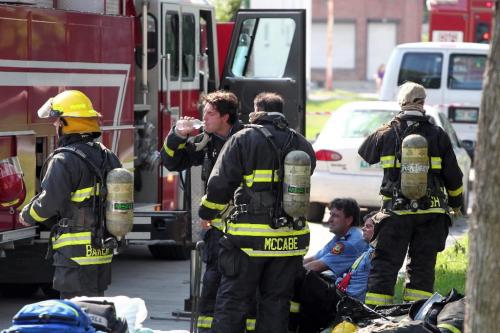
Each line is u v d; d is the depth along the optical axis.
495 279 13.05
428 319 19.69
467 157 49.78
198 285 23.08
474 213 13.24
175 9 37.78
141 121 36.34
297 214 20.53
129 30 32.72
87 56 30.22
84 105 21.67
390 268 24.47
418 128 24.69
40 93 27.83
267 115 21.16
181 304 30.17
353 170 44.97
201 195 27.59
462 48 61.56
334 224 26.09
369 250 25.48
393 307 22.20
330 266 25.78
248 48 42.62
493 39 13.07
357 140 45.50
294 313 23.05
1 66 26.11
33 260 29.44
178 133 23.02
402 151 24.02
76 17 29.59
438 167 24.59
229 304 20.95
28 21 27.25
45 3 31.36
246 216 20.69
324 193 45.44
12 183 26.11
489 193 13.05
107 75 31.44
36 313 16.67
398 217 24.39
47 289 30.91
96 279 21.50
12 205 26.36
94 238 21.31
